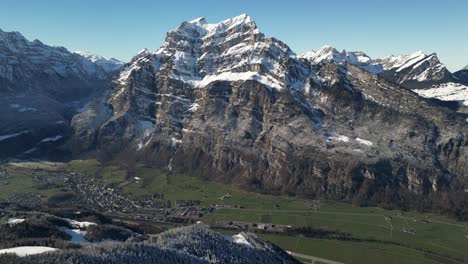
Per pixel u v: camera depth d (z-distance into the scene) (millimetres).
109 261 180875
